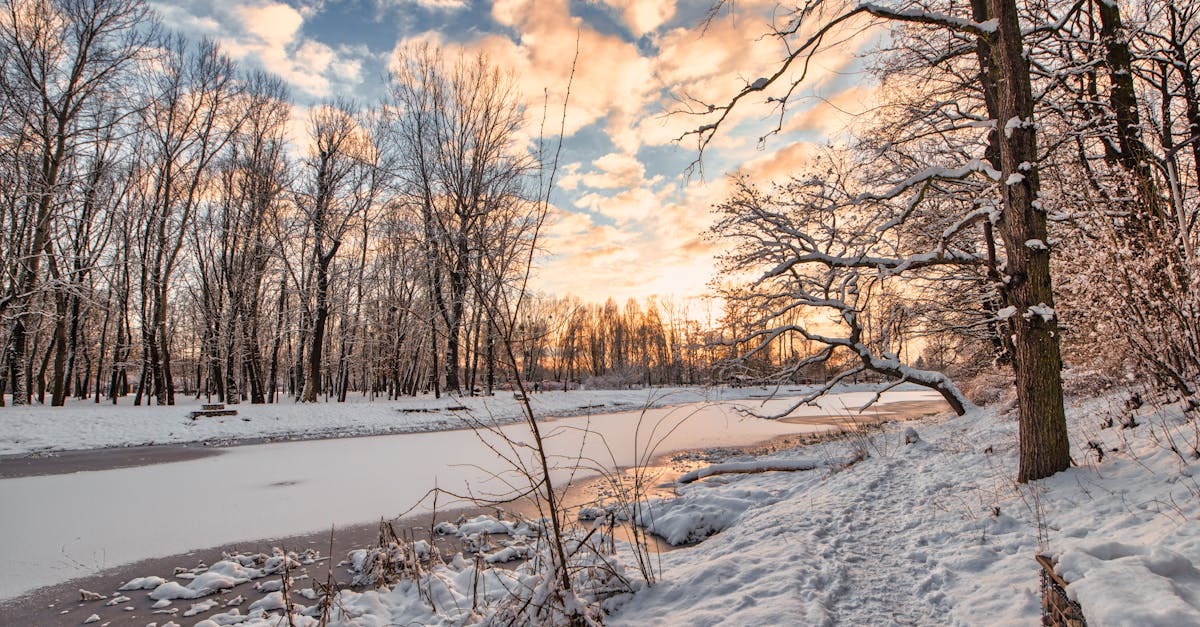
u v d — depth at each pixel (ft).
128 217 80.94
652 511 26.76
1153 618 6.95
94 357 111.24
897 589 13.15
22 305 64.85
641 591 14.40
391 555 19.54
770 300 40.98
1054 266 20.45
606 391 123.34
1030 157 18.75
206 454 49.44
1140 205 18.40
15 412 56.90
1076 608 8.43
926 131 34.65
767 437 58.70
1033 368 17.97
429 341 98.58
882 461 28.50
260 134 89.20
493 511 30.01
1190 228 19.02
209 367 112.06
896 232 37.04
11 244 64.44
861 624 11.46
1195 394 17.12
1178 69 25.99
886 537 16.75
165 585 19.01
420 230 83.51
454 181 84.07
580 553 17.03
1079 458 18.58
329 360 125.90
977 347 50.03
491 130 88.22
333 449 52.26
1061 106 27.50
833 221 37.35
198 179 82.74
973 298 39.86
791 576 13.73
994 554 13.73
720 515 24.36
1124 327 17.39
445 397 91.15
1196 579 8.55
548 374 179.73
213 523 27.53
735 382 42.09
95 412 59.82
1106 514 13.78
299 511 29.84
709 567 14.90
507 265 13.14
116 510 29.99
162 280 80.84
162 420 61.16
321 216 86.07
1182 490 13.15
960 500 18.45
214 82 83.41
